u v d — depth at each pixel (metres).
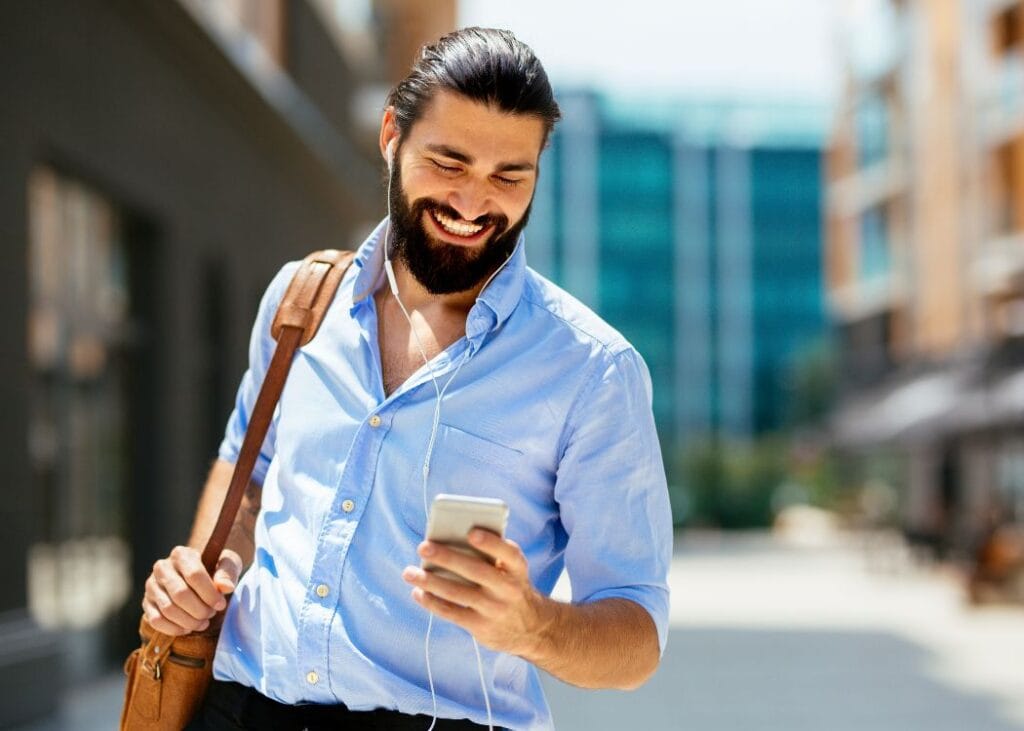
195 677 2.64
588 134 101.19
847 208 43.16
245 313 15.34
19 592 8.81
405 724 2.42
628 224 101.56
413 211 2.42
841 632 16.75
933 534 26.91
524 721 2.51
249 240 15.47
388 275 2.59
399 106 2.44
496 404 2.44
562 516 2.50
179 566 2.54
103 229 11.12
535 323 2.49
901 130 38.03
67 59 9.76
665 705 10.87
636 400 2.48
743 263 102.19
